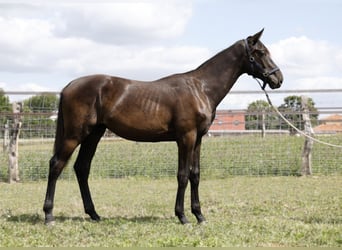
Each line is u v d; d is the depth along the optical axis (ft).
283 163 48.11
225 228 22.66
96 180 45.78
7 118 45.65
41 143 47.65
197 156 24.43
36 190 39.29
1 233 21.54
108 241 20.20
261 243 19.92
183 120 23.31
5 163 48.57
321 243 19.90
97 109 23.41
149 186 41.45
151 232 21.89
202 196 35.01
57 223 23.95
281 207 29.30
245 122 48.14
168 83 23.93
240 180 44.11
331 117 47.85
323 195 34.12
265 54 24.50
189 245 19.53
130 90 23.63
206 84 24.26
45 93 43.68
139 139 24.08
